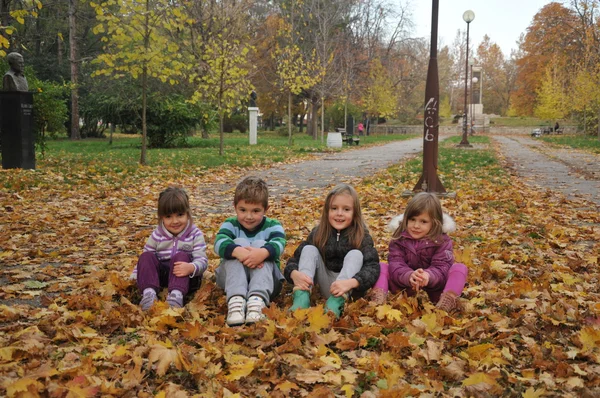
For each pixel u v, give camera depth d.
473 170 13.97
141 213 7.65
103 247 5.50
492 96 101.19
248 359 2.70
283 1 40.81
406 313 3.46
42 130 16.75
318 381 2.53
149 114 25.41
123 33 13.86
